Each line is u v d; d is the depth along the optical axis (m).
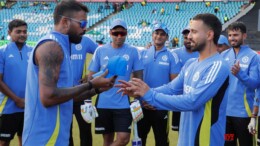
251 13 32.50
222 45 5.89
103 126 5.64
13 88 5.26
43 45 3.00
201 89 3.24
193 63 3.52
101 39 29.95
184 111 3.38
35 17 35.66
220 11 33.19
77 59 6.19
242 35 5.30
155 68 6.18
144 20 33.44
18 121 5.37
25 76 5.31
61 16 3.23
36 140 3.11
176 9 34.78
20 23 5.28
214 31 3.36
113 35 5.64
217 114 3.35
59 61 3.00
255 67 5.14
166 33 6.19
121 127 5.47
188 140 3.48
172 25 31.91
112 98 5.54
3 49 5.25
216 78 3.24
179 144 3.60
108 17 35.25
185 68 3.73
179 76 3.77
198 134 3.38
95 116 5.19
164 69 6.18
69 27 3.24
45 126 3.10
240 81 5.08
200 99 3.24
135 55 5.75
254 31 31.22
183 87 3.66
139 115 4.94
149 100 3.28
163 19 33.34
